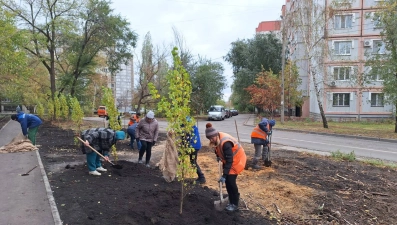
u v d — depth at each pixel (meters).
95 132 6.78
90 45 28.11
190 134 4.60
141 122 8.11
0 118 30.34
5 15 14.27
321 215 4.87
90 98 34.25
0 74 14.70
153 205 4.79
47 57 26.59
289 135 18.42
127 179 6.42
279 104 30.44
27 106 46.22
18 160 8.56
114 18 26.84
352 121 30.14
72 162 8.40
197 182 6.54
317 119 32.31
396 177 7.38
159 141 13.91
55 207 4.70
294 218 4.72
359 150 12.61
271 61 40.88
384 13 18.06
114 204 4.80
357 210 5.12
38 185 6.04
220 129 22.56
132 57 29.47
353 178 7.15
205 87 36.59
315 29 22.61
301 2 22.97
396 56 17.86
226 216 4.64
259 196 5.73
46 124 23.06
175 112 4.23
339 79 30.41
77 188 5.68
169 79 4.26
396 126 19.12
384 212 5.05
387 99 18.62
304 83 39.91
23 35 15.87
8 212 4.66
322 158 9.98
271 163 8.54
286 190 6.06
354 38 30.80
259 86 35.38
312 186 6.41
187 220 4.34
